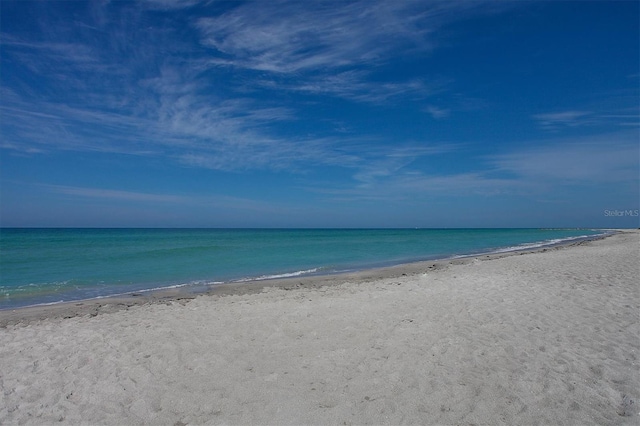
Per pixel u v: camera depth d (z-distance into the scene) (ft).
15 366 17.89
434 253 84.12
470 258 69.97
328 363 17.48
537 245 108.88
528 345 19.12
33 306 33.01
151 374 16.70
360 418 13.02
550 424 12.46
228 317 25.58
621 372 15.90
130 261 65.00
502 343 19.48
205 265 61.16
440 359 17.67
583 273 40.55
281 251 88.17
